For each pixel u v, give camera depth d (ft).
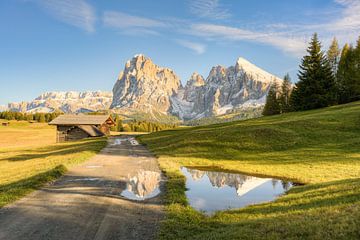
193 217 42.98
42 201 51.24
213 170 93.66
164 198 54.03
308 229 32.14
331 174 76.28
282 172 83.92
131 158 118.52
